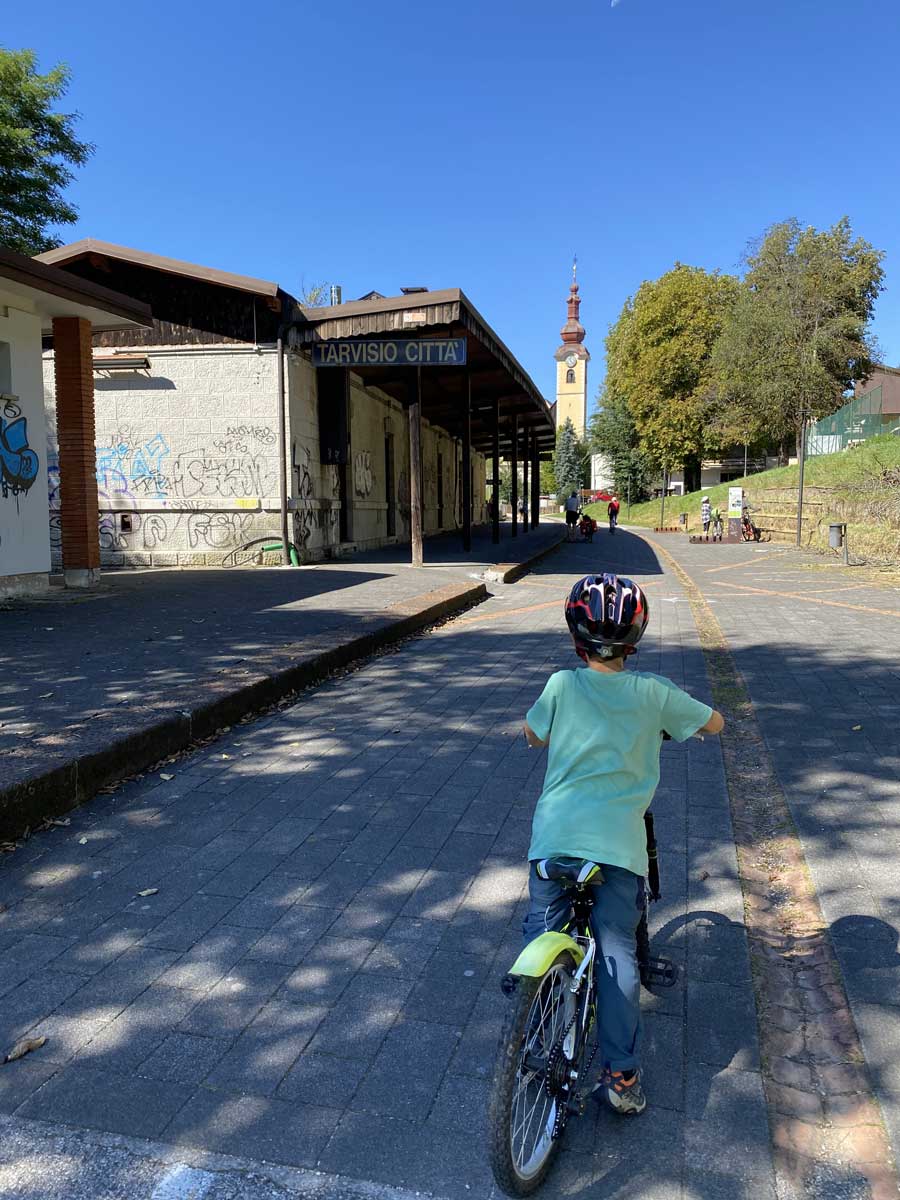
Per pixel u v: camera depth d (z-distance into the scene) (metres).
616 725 2.37
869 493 21.30
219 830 4.25
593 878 2.20
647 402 53.69
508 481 75.44
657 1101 2.43
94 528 12.42
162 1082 2.48
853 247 43.41
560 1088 2.17
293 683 6.96
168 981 2.98
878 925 3.32
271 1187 2.12
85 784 4.57
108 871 3.81
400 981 2.98
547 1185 2.13
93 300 11.05
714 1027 2.75
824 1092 2.46
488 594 14.13
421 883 3.71
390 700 6.88
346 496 20.22
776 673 7.84
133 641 8.01
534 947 2.10
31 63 20.17
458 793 4.79
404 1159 2.20
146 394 16.47
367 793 4.79
